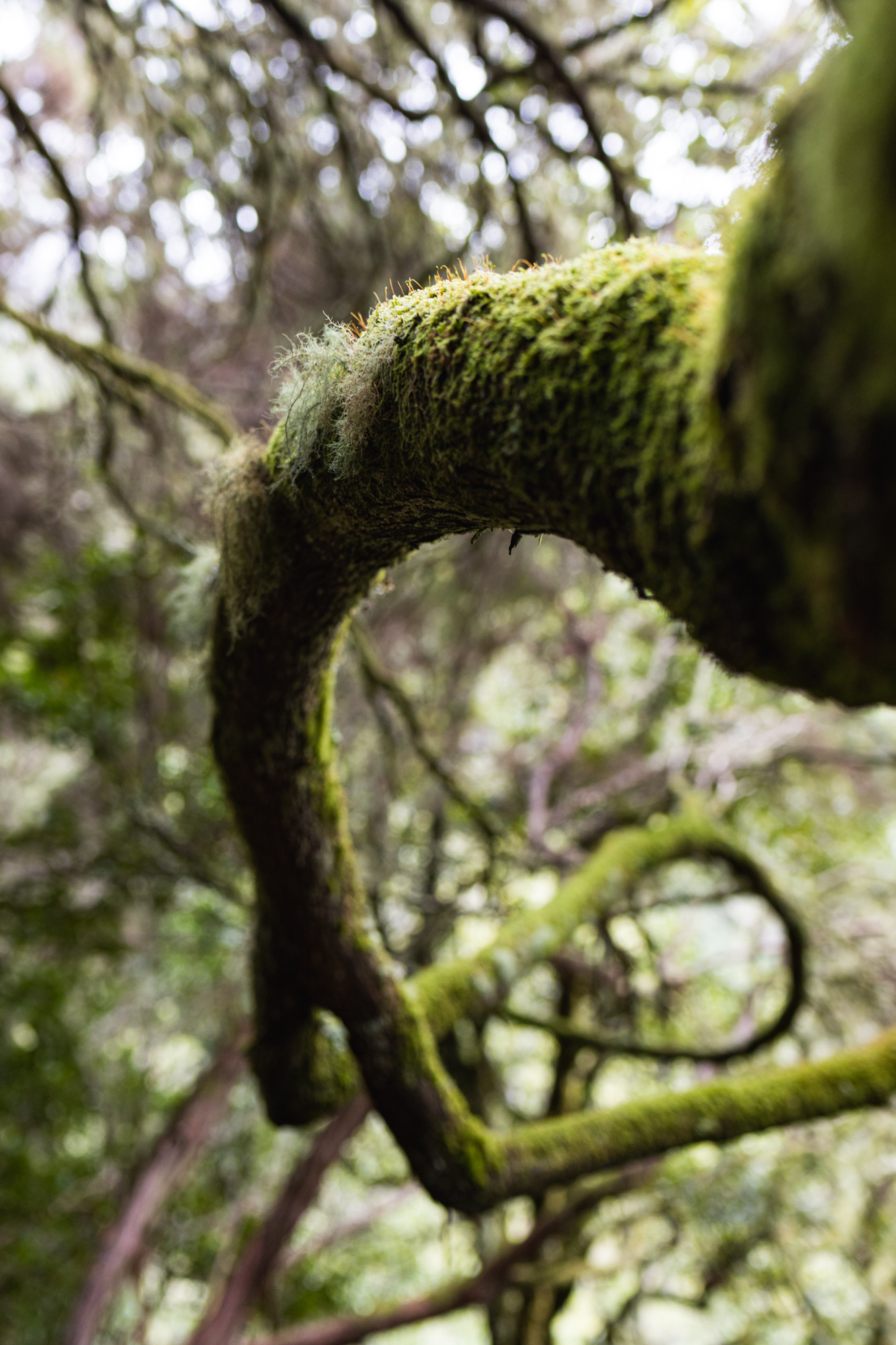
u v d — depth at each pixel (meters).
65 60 4.72
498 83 3.59
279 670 1.38
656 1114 2.07
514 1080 7.82
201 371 5.43
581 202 4.46
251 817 1.58
